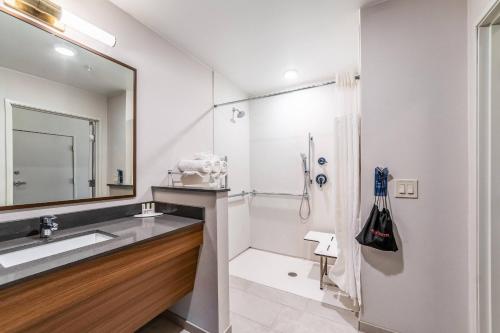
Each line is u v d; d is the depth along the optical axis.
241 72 2.57
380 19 1.52
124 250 1.07
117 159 1.59
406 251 1.46
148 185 1.78
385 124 1.51
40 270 0.81
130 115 1.66
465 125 1.31
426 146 1.40
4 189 1.14
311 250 2.84
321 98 2.78
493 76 1.15
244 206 3.12
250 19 1.69
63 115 1.35
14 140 1.18
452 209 1.34
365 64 1.56
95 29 1.29
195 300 1.58
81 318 1.00
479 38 1.19
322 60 2.30
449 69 1.35
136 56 1.70
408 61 1.44
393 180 1.49
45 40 1.28
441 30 1.36
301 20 1.70
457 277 1.33
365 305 1.58
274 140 3.08
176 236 1.34
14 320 0.75
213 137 2.52
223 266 1.54
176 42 1.99
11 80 1.17
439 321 1.38
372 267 1.56
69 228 1.34
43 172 1.27
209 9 1.59
